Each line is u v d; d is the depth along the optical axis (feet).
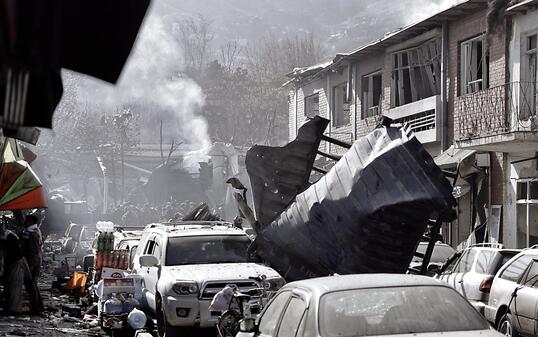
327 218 42.98
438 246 63.46
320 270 43.78
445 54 84.74
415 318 22.17
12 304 55.98
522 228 72.95
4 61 9.87
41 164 108.06
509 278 44.57
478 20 79.15
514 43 73.41
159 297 46.57
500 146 71.46
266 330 25.61
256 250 45.70
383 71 100.22
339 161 44.01
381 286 23.41
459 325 22.17
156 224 56.24
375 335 21.45
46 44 10.27
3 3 9.60
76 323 53.62
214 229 52.26
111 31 11.30
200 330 45.55
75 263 87.97
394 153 41.98
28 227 61.52
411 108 91.71
